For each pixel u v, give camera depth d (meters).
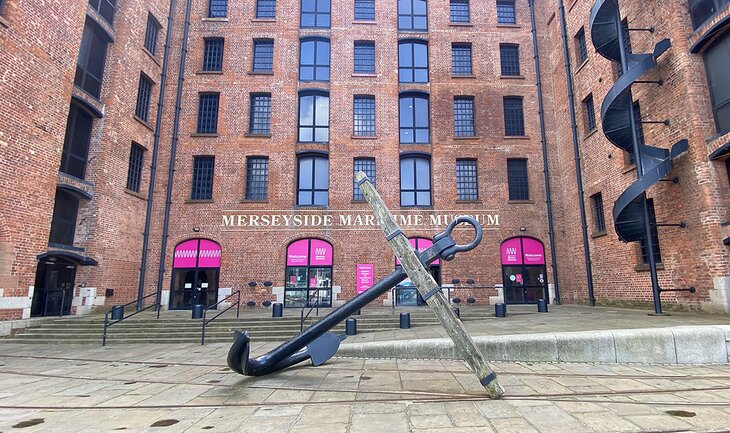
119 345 10.77
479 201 18.70
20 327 11.57
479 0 20.92
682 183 11.71
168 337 11.52
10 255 11.25
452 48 20.73
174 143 18.66
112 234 15.55
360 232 18.25
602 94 15.80
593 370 6.40
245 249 17.94
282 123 19.14
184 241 18.03
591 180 16.64
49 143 12.52
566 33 18.61
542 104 19.72
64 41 13.17
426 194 19.16
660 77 12.52
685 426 3.77
